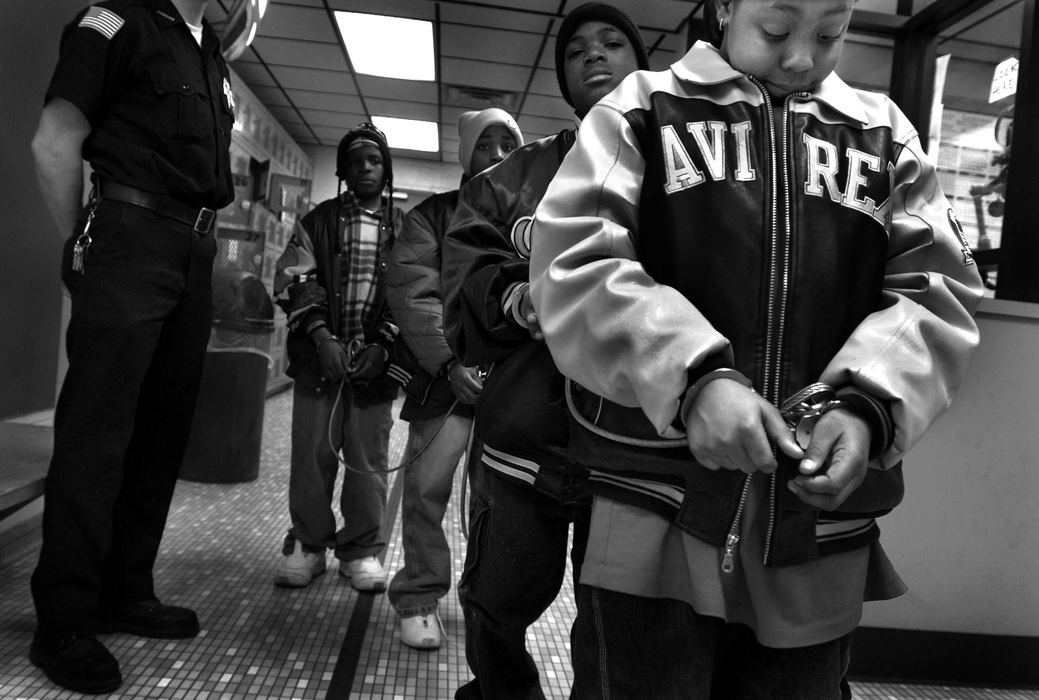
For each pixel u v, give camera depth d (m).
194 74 1.91
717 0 0.86
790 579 0.77
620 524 0.81
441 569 2.17
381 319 2.56
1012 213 2.34
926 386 0.71
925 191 0.84
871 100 0.86
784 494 0.74
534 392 1.16
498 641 1.31
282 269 2.62
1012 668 2.07
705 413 0.65
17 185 2.57
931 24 2.98
